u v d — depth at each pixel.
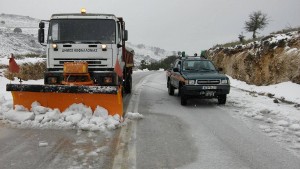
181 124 8.59
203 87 11.48
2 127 7.83
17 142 6.59
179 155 5.92
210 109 11.16
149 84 22.05
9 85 8.53
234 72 24.69
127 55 14.27
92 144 6.51
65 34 10.12
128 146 6.42
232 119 9.36
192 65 13.27
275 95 14.70
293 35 17.33
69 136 7.10
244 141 6.94
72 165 5.27
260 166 5.39
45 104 8.70
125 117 9.26
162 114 10.07
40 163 5.36
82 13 10.32
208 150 6.26
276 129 8.05
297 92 13.92
